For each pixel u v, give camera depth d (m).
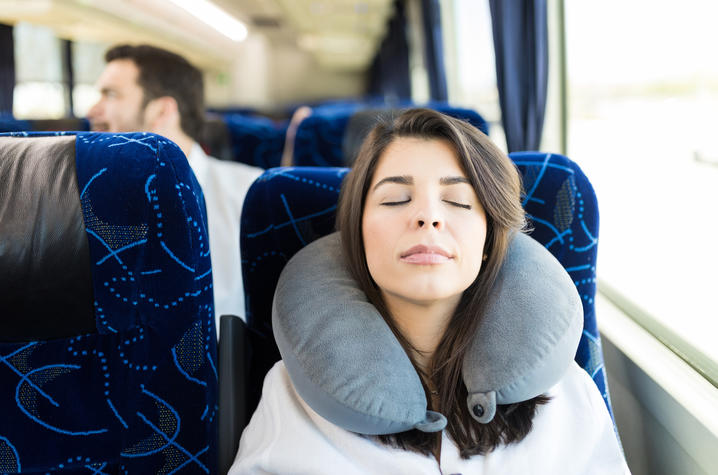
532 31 1.99
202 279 0.77
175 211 0.72
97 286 0.71
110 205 0.70
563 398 0.77
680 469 0.95
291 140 2.41
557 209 0.96
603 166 1.76
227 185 1.62
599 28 1.74
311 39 13.02
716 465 0.82
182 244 0.73
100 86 1.63
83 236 0.69
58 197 0.69
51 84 5.22
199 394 0.78
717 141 1.18
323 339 0.67
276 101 16.98
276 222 0.98
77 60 5.61
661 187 1.42
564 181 0.96
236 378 0.88
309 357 0.66
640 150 1.52
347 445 0.69
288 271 0.79
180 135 1.70
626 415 1.18
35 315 0.71
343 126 2.31
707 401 0.92
